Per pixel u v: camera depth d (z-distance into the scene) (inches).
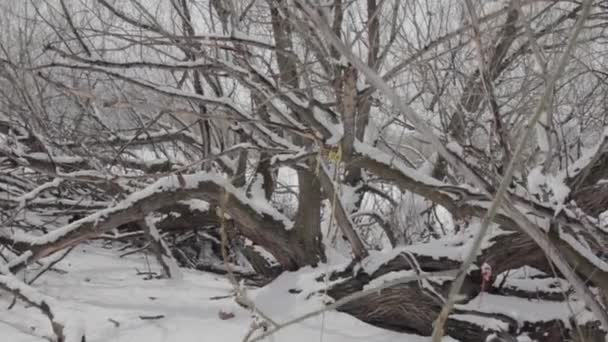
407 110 54.5
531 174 148.3
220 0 172.2
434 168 253.1
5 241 206.7
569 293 172.7
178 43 164.6
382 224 286.7
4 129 274.1
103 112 295.1
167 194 197.0
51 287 196.4
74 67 166.4
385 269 175.5
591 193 181.0
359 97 145.7
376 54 179.0
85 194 288.2
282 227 202.8
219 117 158.1
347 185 299.7
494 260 171.2
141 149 312.2
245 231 219.3
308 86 155.9
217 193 198.1
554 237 142.3
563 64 49.6
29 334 155.6
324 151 152.9
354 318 177.9
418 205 283.9
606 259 174.6
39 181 287.4
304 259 205.5
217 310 179.0
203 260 318.3
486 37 162.9
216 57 175.2
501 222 152.0
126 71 235.1
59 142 264.8
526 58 196.9
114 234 283.3
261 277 245.3
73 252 259.3
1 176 273.3
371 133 255.8
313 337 161.6
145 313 173.5
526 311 163.9
